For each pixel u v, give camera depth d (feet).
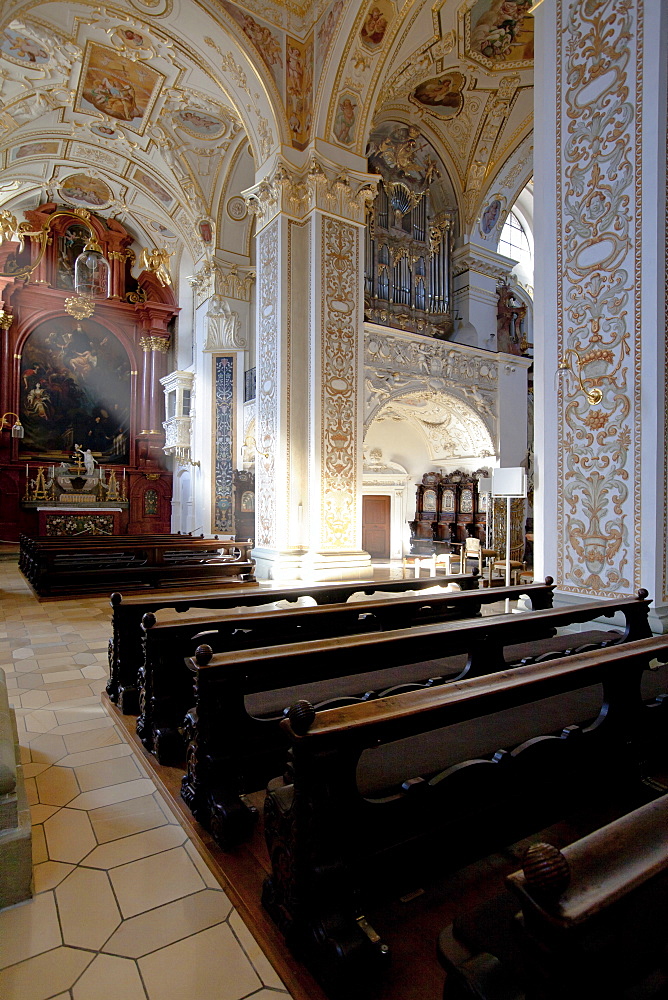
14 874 6.23
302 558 28.84
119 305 55.88
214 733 7.72
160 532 57.52
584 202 13.94
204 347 47.73
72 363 54.49
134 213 51.62
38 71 32.89
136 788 8.82
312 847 5.21
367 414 39.96
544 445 14.92
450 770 6.01
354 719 5.27
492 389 48.42
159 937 5.76
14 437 50.16
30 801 8.39
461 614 15.24
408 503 56.65
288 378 29.22
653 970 3.39
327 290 29.55
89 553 29.12
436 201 47.67
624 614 12.52
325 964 5.00
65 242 54.03
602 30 13.57
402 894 6.18
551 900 2.83
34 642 18.08
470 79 38.06
